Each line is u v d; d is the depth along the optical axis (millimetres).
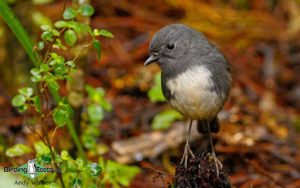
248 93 13094
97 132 9625
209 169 7098
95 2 15266
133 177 9367
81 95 9258
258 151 11055
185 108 8656
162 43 8609
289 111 12789
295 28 15352
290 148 11266
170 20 15297
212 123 9742
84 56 8898
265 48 14695
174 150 10617
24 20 12031
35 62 7020
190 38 8562
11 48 12172
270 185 10109
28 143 10383
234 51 14422
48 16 13258
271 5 16203
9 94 12156
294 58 14508
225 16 15484
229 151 10961
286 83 13781
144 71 13164
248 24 15352
